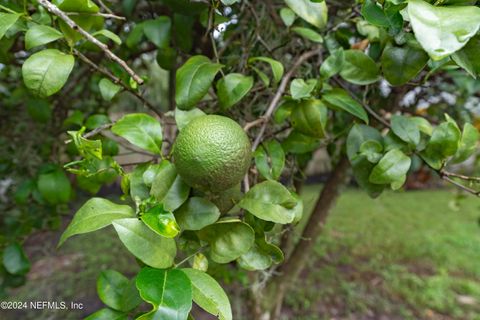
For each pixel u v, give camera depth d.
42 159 0.65
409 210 2.01
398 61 0.31
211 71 0.34
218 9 0.36
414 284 1.22
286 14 0.45
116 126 0.32
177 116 0.34
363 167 0.37
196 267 0.28
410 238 1.60
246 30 0.55
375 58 0.39
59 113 0.67
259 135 0.36
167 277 0.23
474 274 1.31
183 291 0.22
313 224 0.73
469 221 1.83
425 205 2.12
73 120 0.48
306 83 0.37
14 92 0.67
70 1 0.29
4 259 0.53
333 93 0.38
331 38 0.44
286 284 0.76
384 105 0.55
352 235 1.63
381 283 1.24
